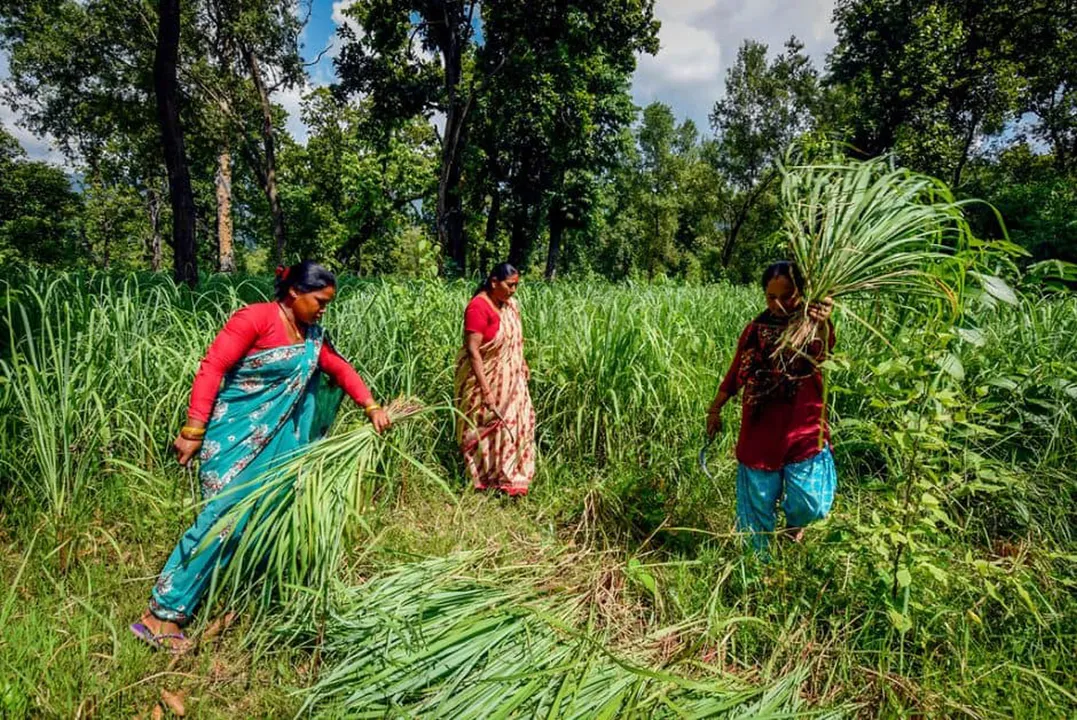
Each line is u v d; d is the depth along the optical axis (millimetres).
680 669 2127
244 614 2293
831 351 2621
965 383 3504
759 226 31812
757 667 2203
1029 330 3818
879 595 2281
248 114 18750
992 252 2545
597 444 3982
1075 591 2500
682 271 34719
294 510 2135
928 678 2043
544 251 36500
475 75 17000
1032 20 17641
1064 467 3145
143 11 15102
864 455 3586
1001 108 17641
